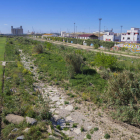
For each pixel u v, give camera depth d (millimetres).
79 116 6945
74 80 11961
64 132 5758
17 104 7051
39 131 5223
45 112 6496
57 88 10539
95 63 16641
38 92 9211
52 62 18531
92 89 10188
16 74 12461
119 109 6477
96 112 7297
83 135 5578
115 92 6859
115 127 6051
